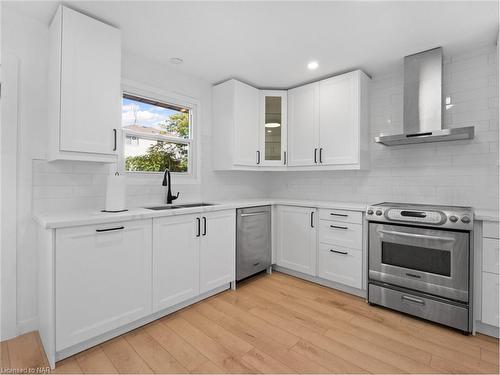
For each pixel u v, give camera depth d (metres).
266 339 1.87
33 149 1.92
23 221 1.89
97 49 1.92
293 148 3.30
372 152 3.01
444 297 2.03
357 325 2.06
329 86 2.99
